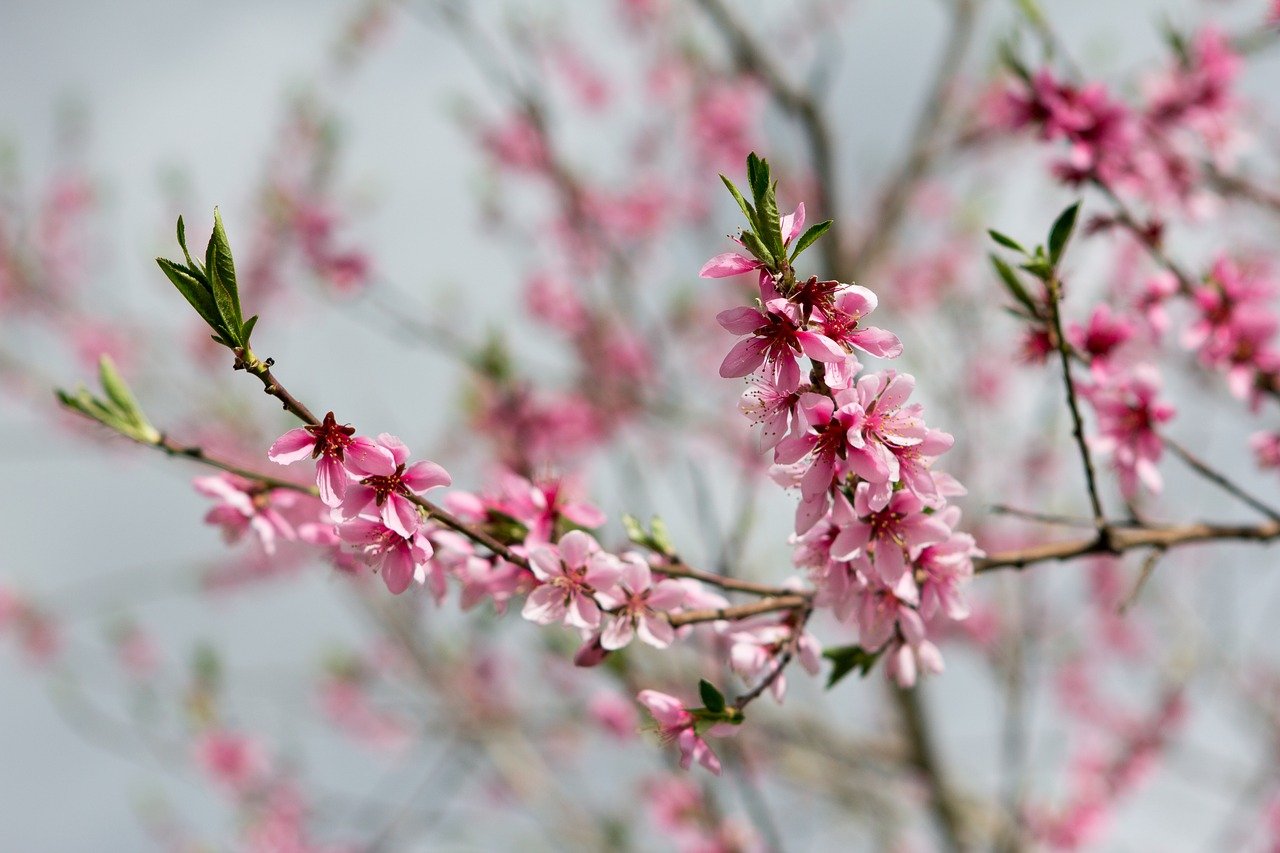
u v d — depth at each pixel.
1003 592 6.34
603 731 5.77
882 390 2.01
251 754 7.49
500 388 6.02
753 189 1.86
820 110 7.68
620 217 8.27
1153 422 2.97
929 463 2.04
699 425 7.04
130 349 7.85
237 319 1.88
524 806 6.00
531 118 6.46
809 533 2.18
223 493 2.64
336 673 7.09
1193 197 4.04
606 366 7.34
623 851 5.71
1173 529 2.87
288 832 7.45
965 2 7.37
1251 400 3.27
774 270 1.88
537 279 7.97
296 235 6.74
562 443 6.83
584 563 2.22
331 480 2.01
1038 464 7.56
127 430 2.57
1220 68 4.04
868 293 1.91
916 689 6.97
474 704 6.41
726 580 2.47
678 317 8.02
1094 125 3.49
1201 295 3.25
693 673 4.66
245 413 6.86
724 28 7.65
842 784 6.71
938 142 7.71
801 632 2.37
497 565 2.44
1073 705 8.36
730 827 4.89
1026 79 3.53
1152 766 7.05
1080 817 6.70
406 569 2.11
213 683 7.05
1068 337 2.95
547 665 6.41
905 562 2.15
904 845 7.34
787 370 1.92
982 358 7.34
